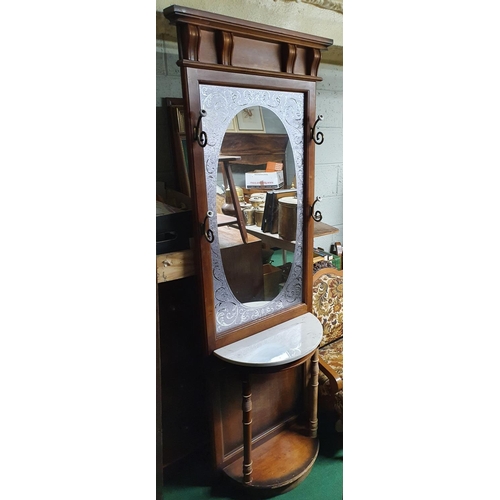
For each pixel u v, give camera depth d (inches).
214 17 47.0
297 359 54.3
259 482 56.1
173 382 51.1
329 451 63.4
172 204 49.4
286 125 55.9
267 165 54.7
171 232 49.2
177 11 45.0
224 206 51.5
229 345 53.7
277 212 56.4
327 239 64.2
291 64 54.8
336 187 63.4
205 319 51.4
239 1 50.4
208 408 53.5
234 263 53.3
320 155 61.1
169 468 52.0
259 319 56.4
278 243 57.1
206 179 49.6
